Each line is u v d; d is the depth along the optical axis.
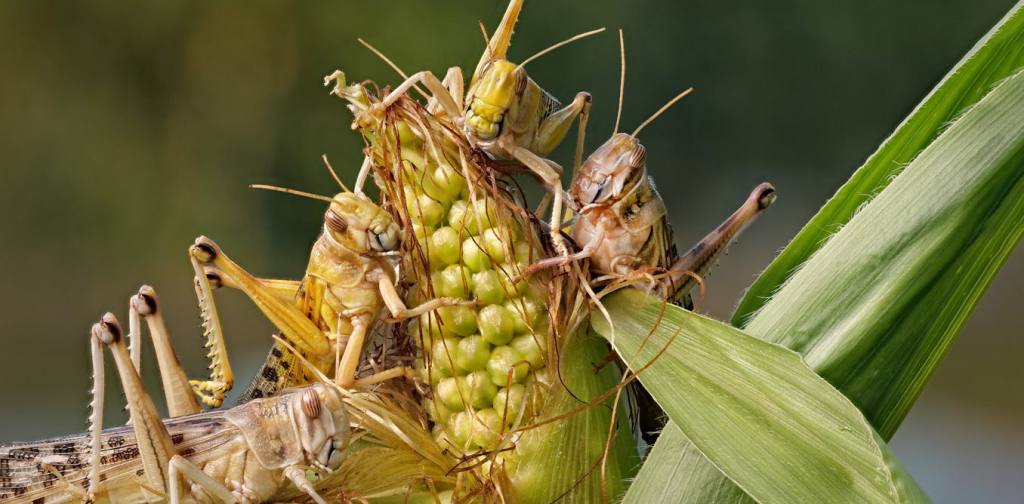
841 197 0.33
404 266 0.32
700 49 1.68
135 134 1.76
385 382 0.33
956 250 0.32
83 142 1.74
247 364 1.13
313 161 1.73
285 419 0.32
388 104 0.32
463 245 0.32
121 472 0.32
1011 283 1.38
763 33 1.68
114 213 1.70
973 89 0.32
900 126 0.33
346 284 0.32
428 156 0.32
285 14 1.77
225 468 0.32
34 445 0.32
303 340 0.33
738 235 0.33
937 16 1.67
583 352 0.32
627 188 0.32
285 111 1.77
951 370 1.23
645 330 0.32
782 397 0.31
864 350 0.32
